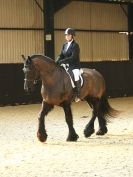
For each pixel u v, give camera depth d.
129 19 25.92
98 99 12.02
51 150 10.13
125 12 25.77
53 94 11.02
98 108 12.00
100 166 8.45
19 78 21.22
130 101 22.55
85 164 8.64
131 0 24.30
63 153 9.77
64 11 23.03
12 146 10.66
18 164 8.75
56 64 11.24
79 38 23.67
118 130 12.93
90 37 24.16
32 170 8.22
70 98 11.33
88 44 24.06
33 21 21.86
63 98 11.19
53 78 11.05
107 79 24.22
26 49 21.66
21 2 21.42
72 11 23.39
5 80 20.78
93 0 23.56
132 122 14.58
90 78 11.88
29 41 21.75
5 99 20.77
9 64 20.89
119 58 25.53
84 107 19.75
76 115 16.78
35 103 21.70
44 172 8.05
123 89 25.06
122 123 14.34
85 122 14.79
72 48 11.37
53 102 11.17
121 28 25.58
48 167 8.44
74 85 11.35
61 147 10.49
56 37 22.78
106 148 10.29
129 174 7.80
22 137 11.92
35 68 10.91
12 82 21.00
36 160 9.09
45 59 11.05
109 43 25.02
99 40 24.58
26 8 21.61
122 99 23.66
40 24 22.12
